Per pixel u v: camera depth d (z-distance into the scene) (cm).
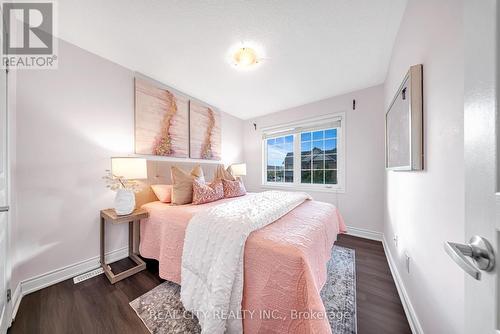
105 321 129
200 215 152
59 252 173
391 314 135
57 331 122
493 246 37
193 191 223
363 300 148
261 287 105
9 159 130
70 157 181
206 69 233
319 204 215
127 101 227
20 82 153
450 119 86
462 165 77
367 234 280
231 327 109
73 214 182
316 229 138
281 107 359
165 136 267
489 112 39
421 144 116
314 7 146
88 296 153
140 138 236
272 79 258
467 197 45
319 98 318
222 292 107
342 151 301
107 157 207
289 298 96
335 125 310
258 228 129
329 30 170
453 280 82
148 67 227
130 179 203
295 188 353
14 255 146
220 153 366
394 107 167
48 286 164
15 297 142
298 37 178
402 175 160
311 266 106
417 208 125
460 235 78
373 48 194
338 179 310
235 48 194
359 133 288
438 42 97
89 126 194
